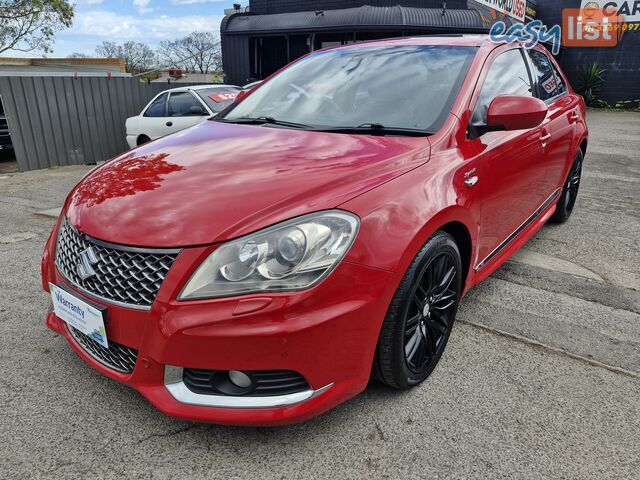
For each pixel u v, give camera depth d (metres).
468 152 2.38
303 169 1.99
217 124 2.86
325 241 1.67
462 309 2.97
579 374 2.34
